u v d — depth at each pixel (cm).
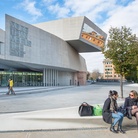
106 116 599
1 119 607
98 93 2298
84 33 4656
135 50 1459
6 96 1867
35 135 566
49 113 661
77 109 696
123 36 1515
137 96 651
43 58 3628
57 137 549
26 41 3173
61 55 4375
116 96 628
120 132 597
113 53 1501
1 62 3159
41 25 4825
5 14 2758
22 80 4166
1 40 2659
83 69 6506
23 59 3100
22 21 3098
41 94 2142
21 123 619
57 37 4194
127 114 626
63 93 2298
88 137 552
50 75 4700
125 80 8094
